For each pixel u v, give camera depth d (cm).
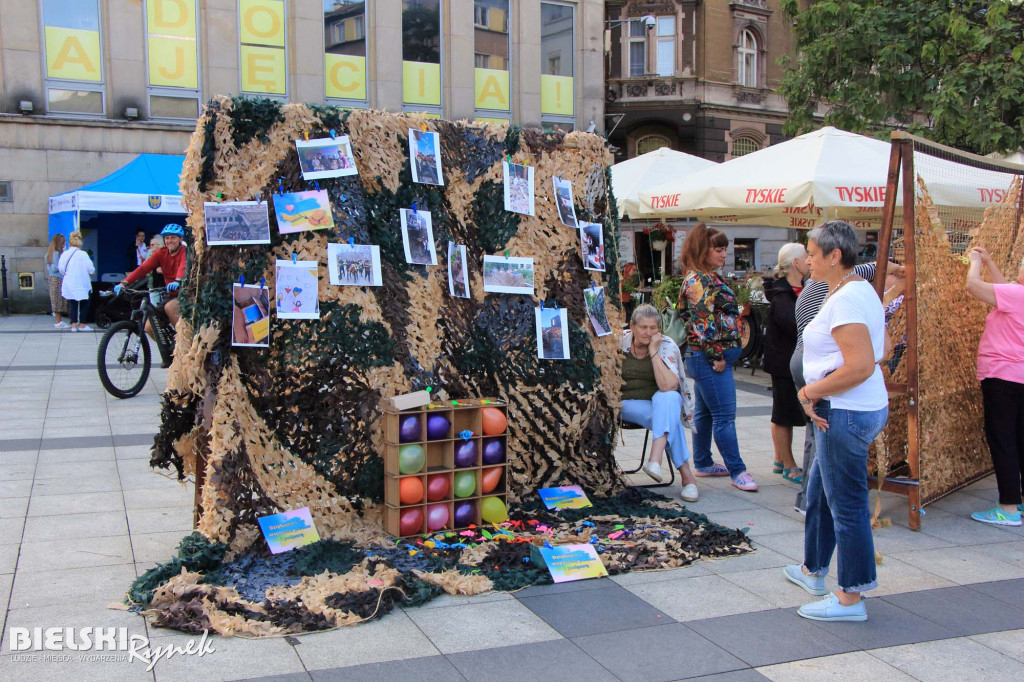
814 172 793
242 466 413
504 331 514
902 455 560
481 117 2041
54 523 466
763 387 1058
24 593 370
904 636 354
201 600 352
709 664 324
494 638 341
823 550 388
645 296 1312
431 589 378
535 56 2069
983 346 529
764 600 389
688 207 912
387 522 448
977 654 339
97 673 300
